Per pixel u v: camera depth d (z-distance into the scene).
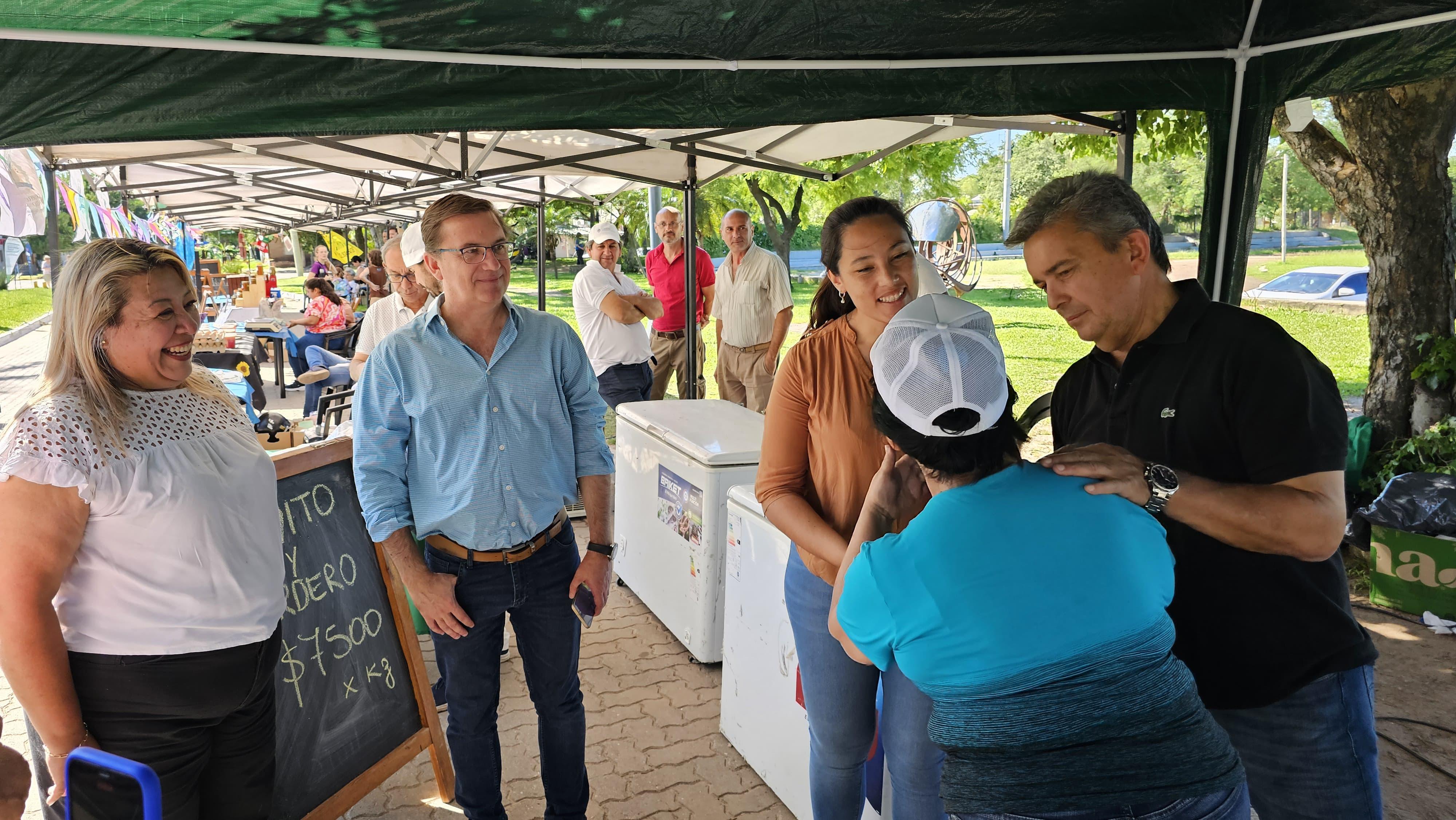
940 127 5.09
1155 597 1.38
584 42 2.56
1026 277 27.39
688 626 4.00
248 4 2.10
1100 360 1.99
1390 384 5.14
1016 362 12.71
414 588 2.33
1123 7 2.77
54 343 1.74
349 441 2.97
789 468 2.14
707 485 3.73
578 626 2.60
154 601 1.78
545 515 2.46
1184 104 3.12
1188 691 1.39
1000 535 1.34
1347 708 1.73
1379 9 2.72
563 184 9.74
